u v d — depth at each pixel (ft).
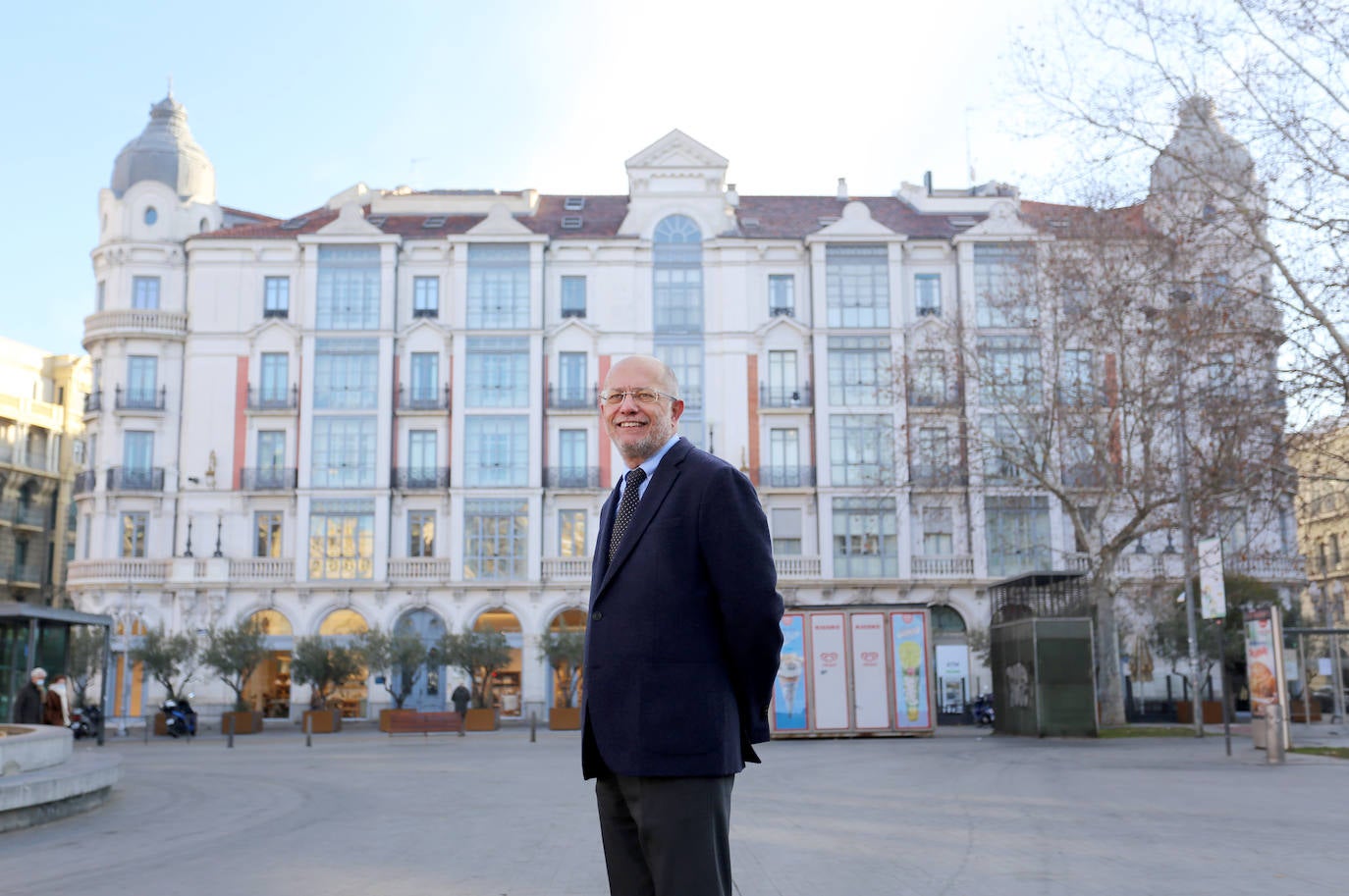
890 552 160.66
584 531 161.68
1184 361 75.97
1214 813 38.42
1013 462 111.75
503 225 165.27
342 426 161.17
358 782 58.08
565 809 43.98
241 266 164.55
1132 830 34.01
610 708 12.34
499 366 163.12
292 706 155.02
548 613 158.20
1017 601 108.47
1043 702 94.07
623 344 164.66
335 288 164.04
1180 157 68.95
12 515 204.74
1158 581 117.08
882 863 28.60
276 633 157.99
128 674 156.66
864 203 175.94
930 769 60.54
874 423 162.61
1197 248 71.97
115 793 52.16
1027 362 147.54
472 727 129.08
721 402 164.04
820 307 164.66
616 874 12.79
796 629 100.22
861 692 99.35
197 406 161.58
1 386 207.51
